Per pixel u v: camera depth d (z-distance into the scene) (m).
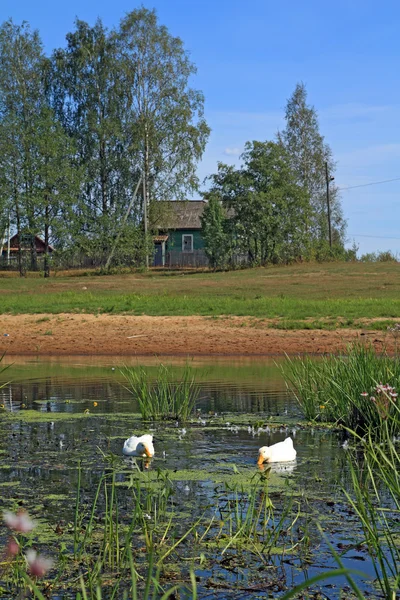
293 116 64.06
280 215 50.88
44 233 48.50
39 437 9.03
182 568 5.13
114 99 51.00
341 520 5.99
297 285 34.28
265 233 50.44
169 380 13.85
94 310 24.42
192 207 65.94
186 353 18.58
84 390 12.75
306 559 5.27
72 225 48.38
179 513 6.18
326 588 4.80
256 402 11.60
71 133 51.84
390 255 54.25
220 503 6.43
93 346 19.58
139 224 52.41
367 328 20.81
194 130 51.41
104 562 5.18
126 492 6.72
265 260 51.09
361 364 9.98
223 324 21.92
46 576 4.97
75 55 51.69
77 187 47.88
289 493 6.70
